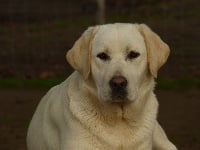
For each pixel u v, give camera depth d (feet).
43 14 71.20
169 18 60.64
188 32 55.42
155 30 56.44
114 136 22.80
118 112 22.71
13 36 58.85
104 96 22.27
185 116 39.50
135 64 22.70
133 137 23.00
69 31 60.70
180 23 58.44
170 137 35.55
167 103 42.55
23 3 73.97
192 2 66.90
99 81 22.52
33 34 59.62
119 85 21.89
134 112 22.90
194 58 50.44
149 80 23.48
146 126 23.24
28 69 50.65
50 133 24.53
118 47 22.54
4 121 38.75
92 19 66.44
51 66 50.83
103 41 22.61
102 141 22.75
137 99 22.94
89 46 22.94
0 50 53.72
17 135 36.14
